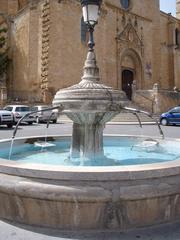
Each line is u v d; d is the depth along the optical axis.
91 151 7.22
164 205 4.77
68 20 38.66
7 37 45.88
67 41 38.41
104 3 42.78
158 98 40.22
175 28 56.41
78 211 4.57
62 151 8.94
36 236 4.49
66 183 4.57
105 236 4.46
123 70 46.62
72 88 7.00
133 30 47.03
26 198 4.74
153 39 50.56
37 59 39.22
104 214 4.57
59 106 7.10
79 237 4.45
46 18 37.59
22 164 5.00
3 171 4.96
